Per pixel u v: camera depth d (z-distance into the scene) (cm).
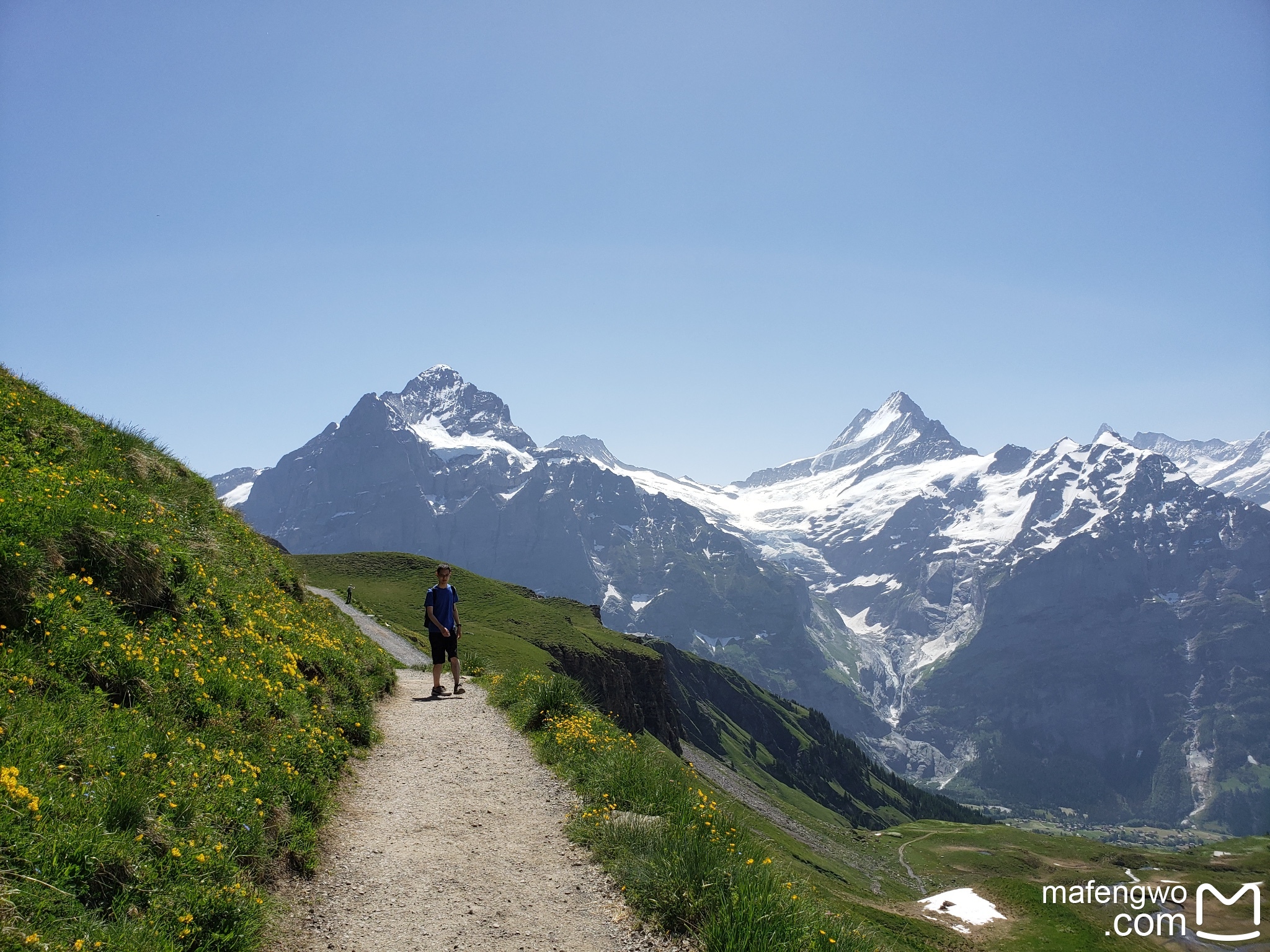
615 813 1240
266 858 921
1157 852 16312
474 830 1216
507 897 982
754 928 856
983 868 14675
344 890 962
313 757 1268
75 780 818
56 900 661
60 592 1097
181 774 927
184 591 1446
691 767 1705
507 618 13112
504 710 2122
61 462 1625
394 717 1986
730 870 980
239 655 1412
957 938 8475
